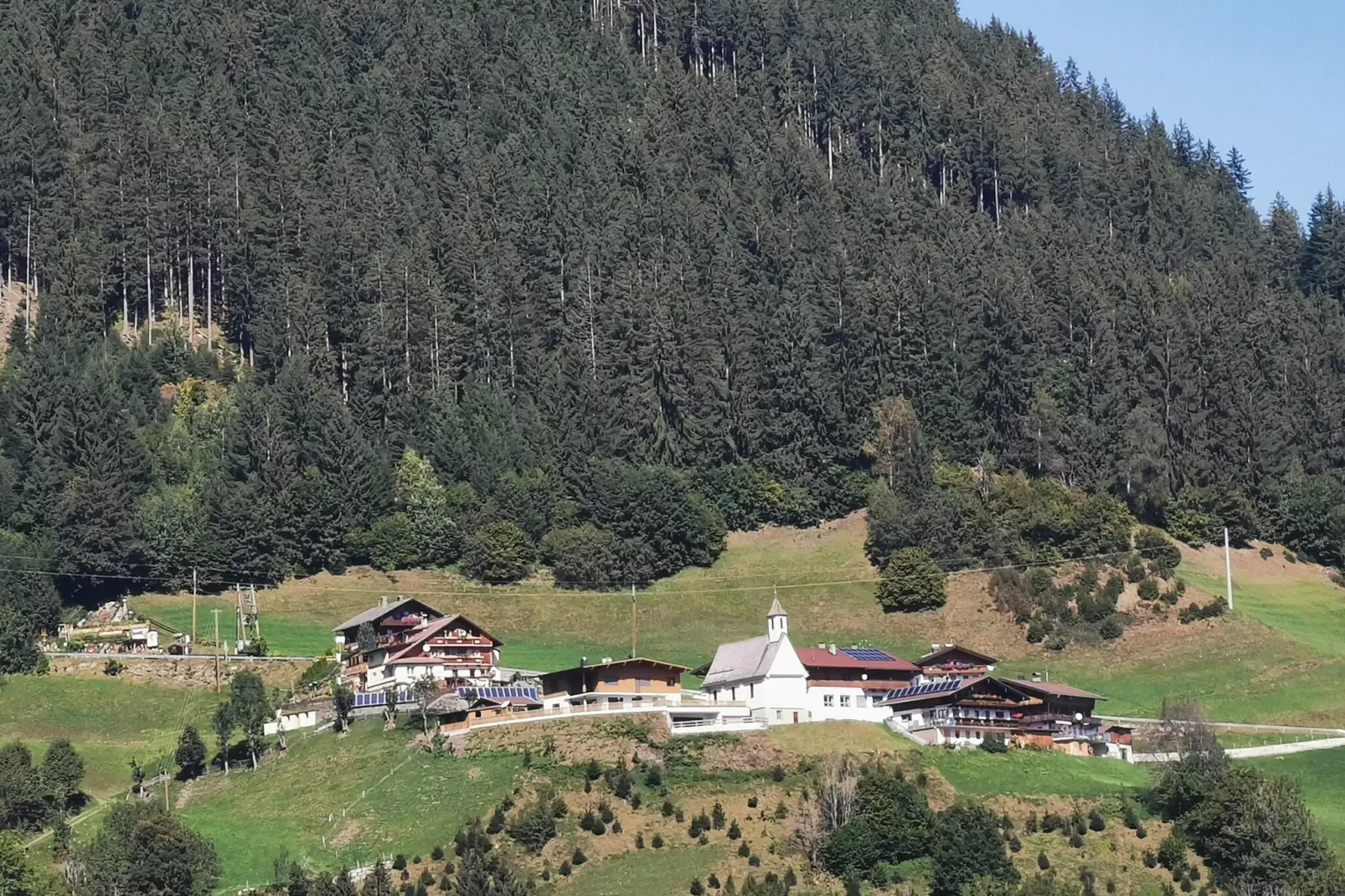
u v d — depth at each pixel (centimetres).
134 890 18412
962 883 18588
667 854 19138
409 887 18400
